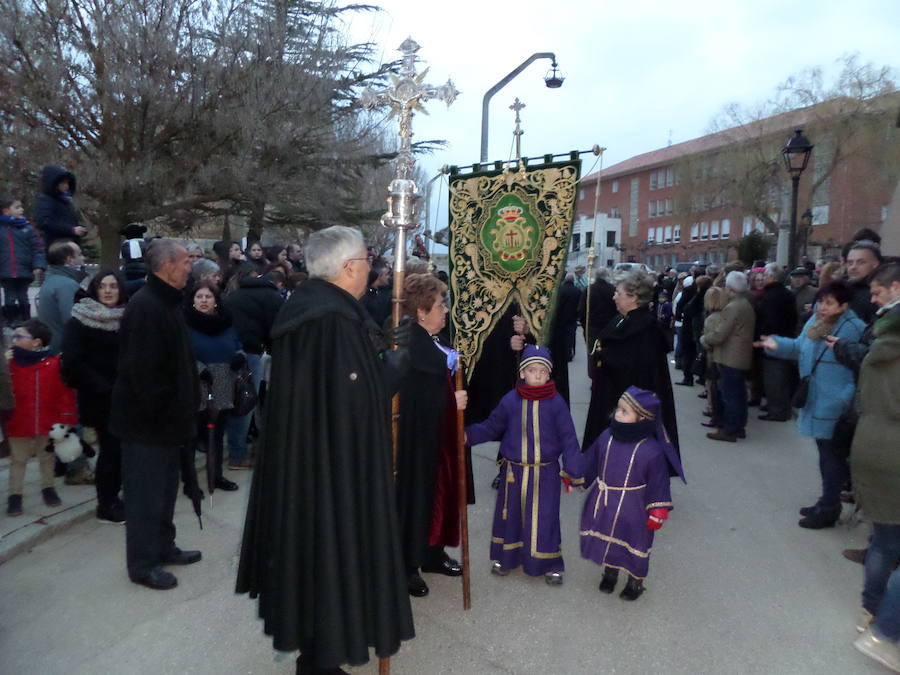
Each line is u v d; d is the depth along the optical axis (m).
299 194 15.70
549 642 2.95
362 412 2.27
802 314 7.20
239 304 5.18
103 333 3.91
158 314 3.16
